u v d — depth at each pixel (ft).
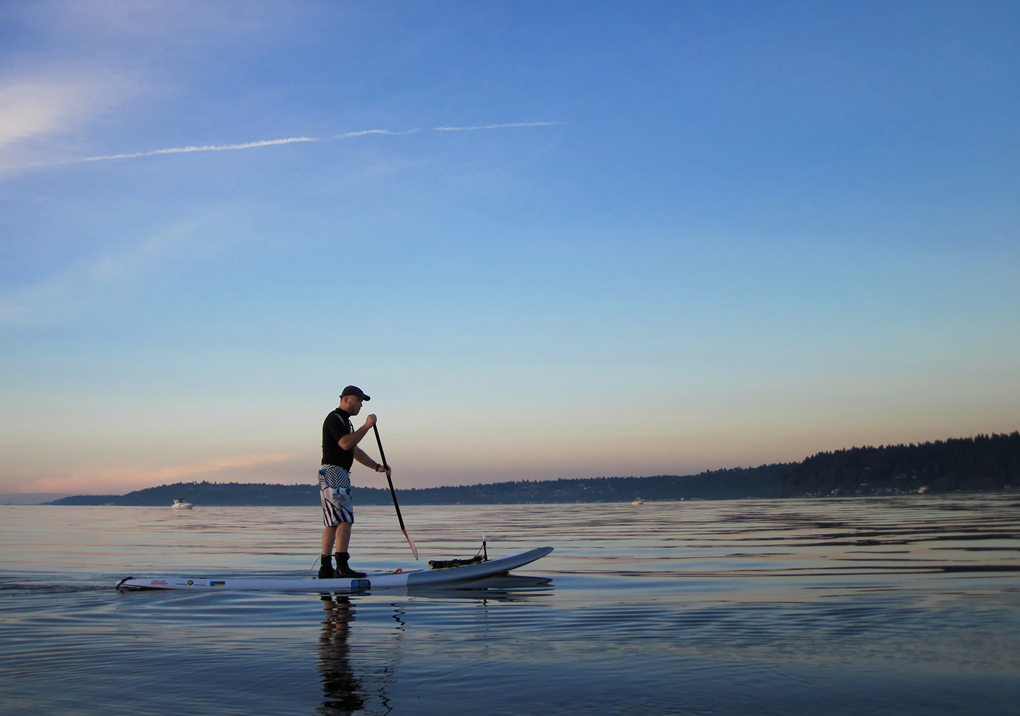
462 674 9.45
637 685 8.84
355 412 22.27
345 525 21.09
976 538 35.60
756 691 8.52
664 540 40.86
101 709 8.00
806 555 28.09
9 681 9.25
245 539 47.03
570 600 16.29
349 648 11.16
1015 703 7.97
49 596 17.49
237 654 10.77
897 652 10.40
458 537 48.24
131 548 37.52
